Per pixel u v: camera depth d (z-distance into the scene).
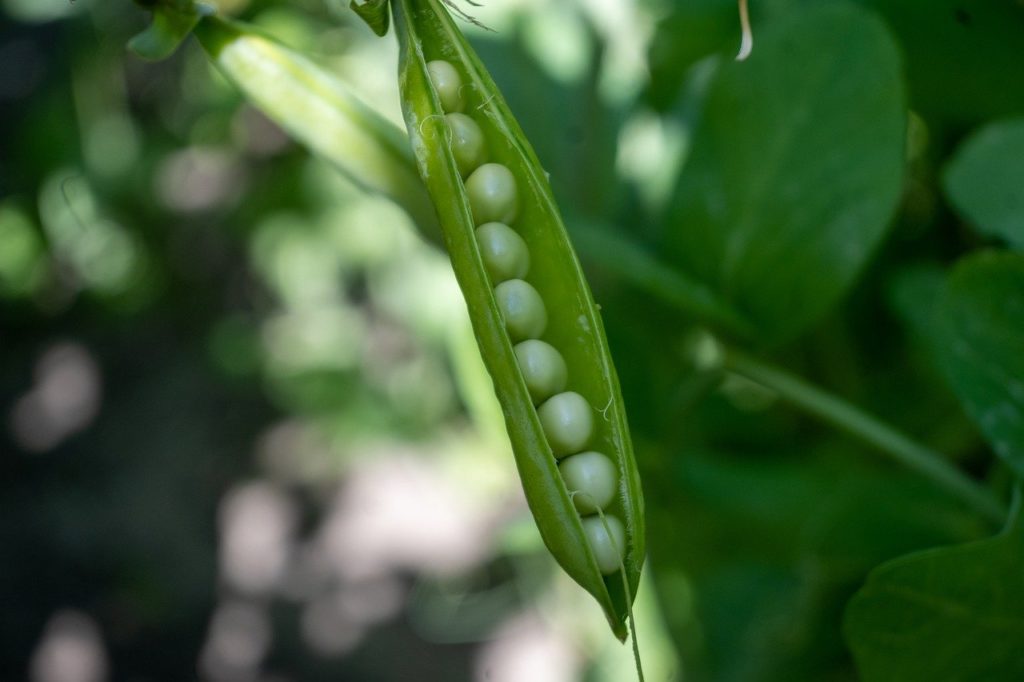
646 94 0.44
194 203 1.08
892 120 0.38
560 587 0.56
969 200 0.39
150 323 1.20
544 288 0.33
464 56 0.33
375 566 1.01
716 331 0.40
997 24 0.40
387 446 0.99
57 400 1.21
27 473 1.15
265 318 1.10
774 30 0.39
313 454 1.11
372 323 0.99
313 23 0.63
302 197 0.85
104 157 0.93
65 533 1.09
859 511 0.39
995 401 0.36
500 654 0.87
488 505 0.76
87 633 1.02
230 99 0.86
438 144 0.32
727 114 0.40
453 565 0.94
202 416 1.16
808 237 0.39
